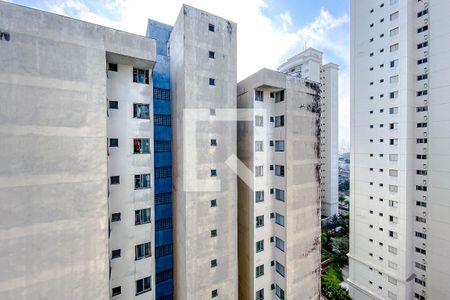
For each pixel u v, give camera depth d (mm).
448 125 23672
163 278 17531
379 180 28562
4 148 9758
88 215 11445
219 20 15508
